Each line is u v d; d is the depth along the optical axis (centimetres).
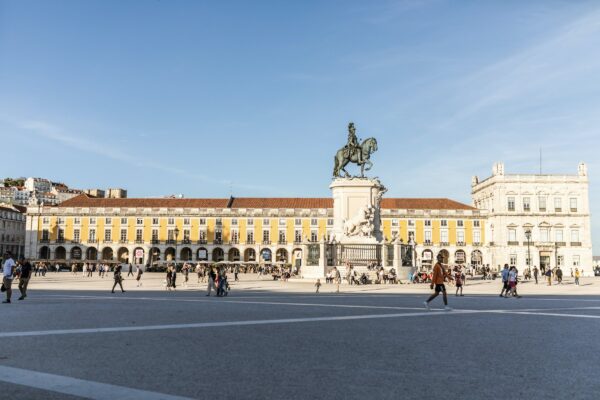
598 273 7738
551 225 6188
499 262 6112
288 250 6194
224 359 531
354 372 481
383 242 2492
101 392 408
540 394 414
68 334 683
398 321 848
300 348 594
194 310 1016
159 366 498
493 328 771
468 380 455
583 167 6253
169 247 6206
